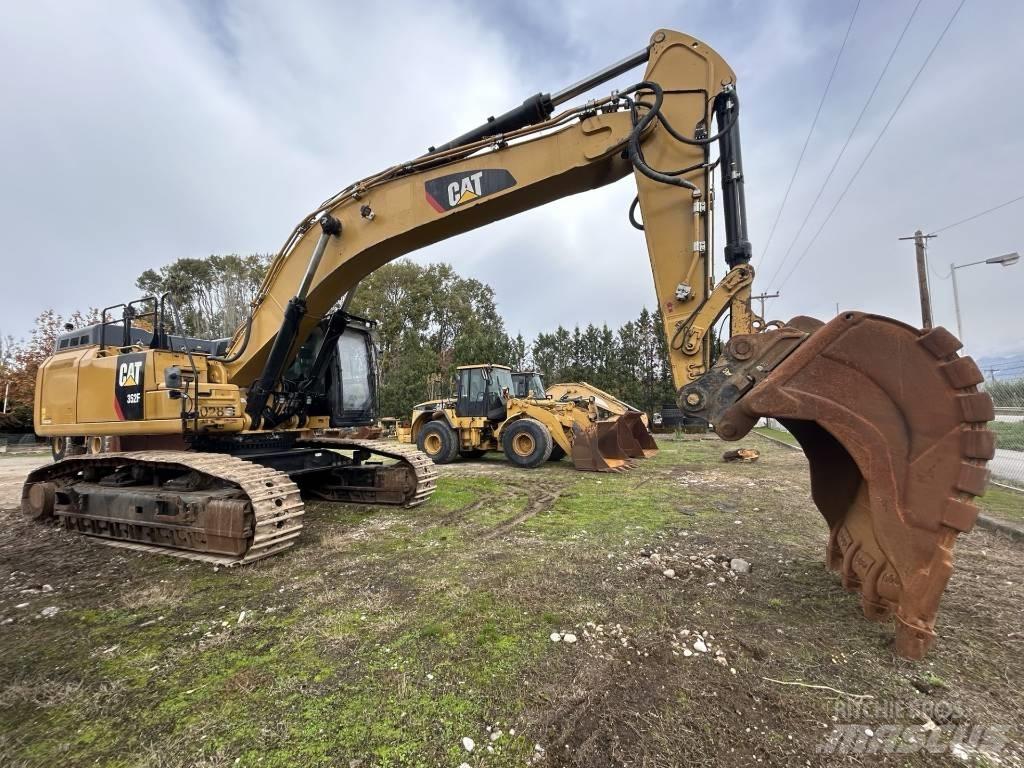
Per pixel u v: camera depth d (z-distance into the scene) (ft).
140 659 8.21
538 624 9.26
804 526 16.29
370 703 6.95
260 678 7.60
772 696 7.04
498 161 15.23
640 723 6.48
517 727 6.43
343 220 17.03
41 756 5.98
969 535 15.07
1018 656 8.00
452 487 24.45
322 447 20.59
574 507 19.57
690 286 12.57
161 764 5.83
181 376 14.97
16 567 12.96
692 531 15.67
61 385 17.75
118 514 15.19
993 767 5.66
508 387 39.45
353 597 10.60
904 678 7.41
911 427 7.78
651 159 13.42
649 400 86.38
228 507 12.96
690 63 13.23
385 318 101.45
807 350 8.40
